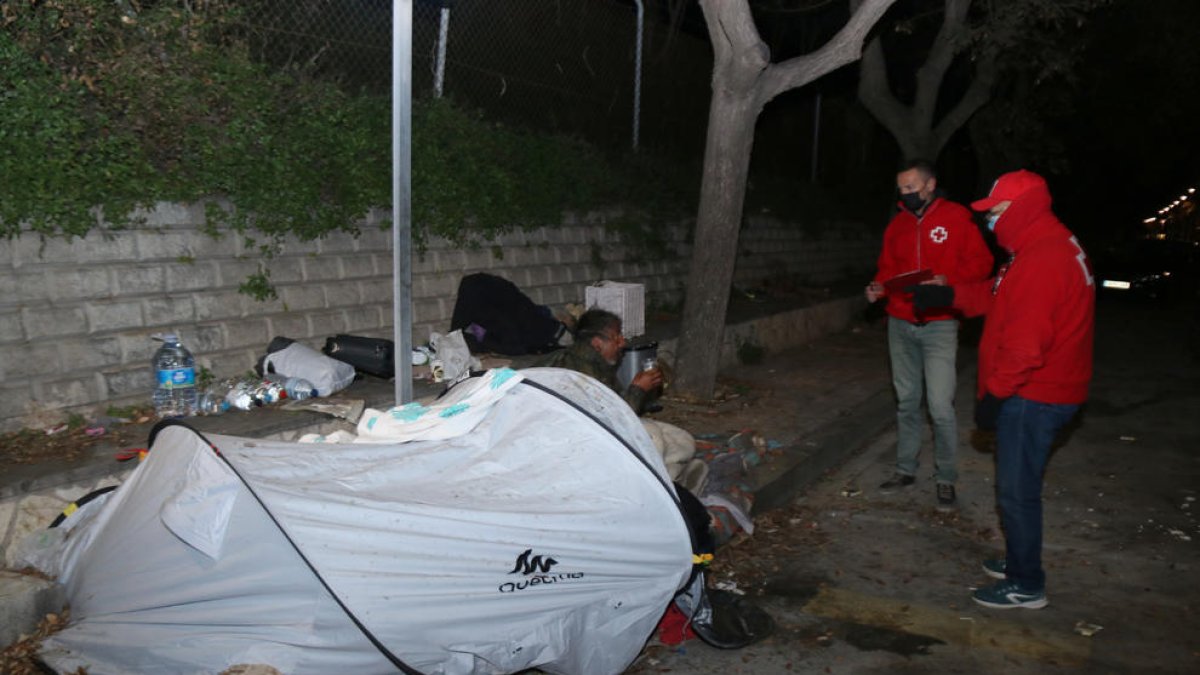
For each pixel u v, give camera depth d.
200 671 3.24
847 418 7.94
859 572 5.14
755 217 13.11
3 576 3.93
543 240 8.98
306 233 6.43
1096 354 13.00
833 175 17.88
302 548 3.22
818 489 6.61
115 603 3.57
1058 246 4.24
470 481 3.64
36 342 5.00
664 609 3.88
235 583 3.34
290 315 6.41
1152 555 5.38
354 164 6.73
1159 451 7.65
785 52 16.33
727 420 7.61
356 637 3.28
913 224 6.02
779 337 11.14
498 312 7.64
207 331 5.86
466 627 3.40
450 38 9.20
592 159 9.88
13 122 4.79
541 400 3.91
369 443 3.85
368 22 8.34
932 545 5.53
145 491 3.66
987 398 4.35
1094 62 18.11
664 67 12.42
